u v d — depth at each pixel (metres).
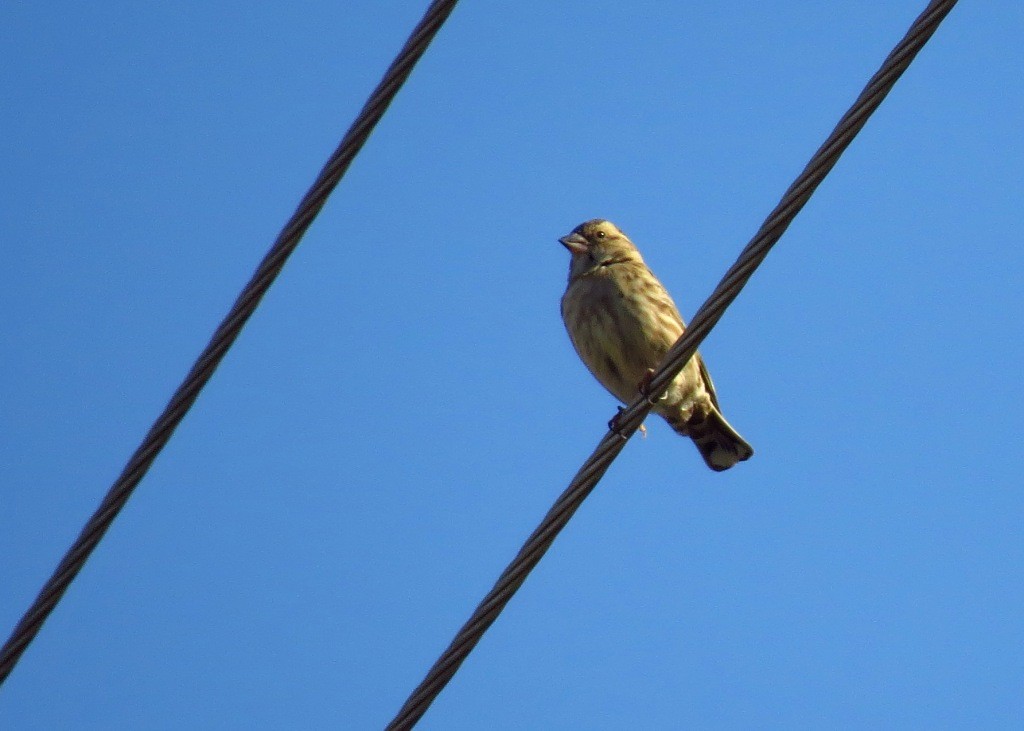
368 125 9.82
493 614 10.35
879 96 10.07
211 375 9.80
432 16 9.74
